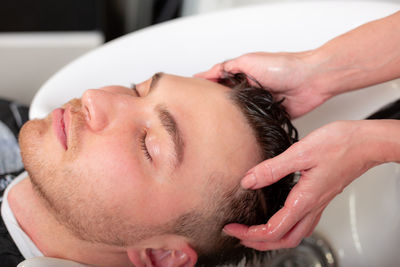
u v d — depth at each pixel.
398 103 0.83
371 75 0.74
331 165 0.61
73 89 0.87
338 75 0.74
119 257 0.68
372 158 0.62
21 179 0.79
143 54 0.90
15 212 0.72
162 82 0.68
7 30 1.35
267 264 0.87
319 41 0.87
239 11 0.91
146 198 0.62
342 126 0.61
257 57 0.75
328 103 0.86
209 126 0.64
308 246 0.89
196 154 0.63
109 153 0.62
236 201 0.65
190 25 0.91
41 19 1.36
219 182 0.64
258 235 0.63
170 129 0.62
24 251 0.73
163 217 0.63
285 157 0.60
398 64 0.72
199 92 0.68
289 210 0.61
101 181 0.62
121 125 0.64
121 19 1.66
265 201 0.68
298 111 0.81
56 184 0.64
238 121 0.66
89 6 1.38
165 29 0.91
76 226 0.65
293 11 0.89
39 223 0.69
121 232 0.64
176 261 0.68
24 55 1.41
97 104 0.64
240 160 0.65
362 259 0.84
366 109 0.85
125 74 0.90
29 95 1.50
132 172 0.62
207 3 1.37
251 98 0.69
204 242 0.68
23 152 0.68
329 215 0.90
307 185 0.61
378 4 0.86
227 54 0.90
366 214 0.86
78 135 0.64
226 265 0.77
